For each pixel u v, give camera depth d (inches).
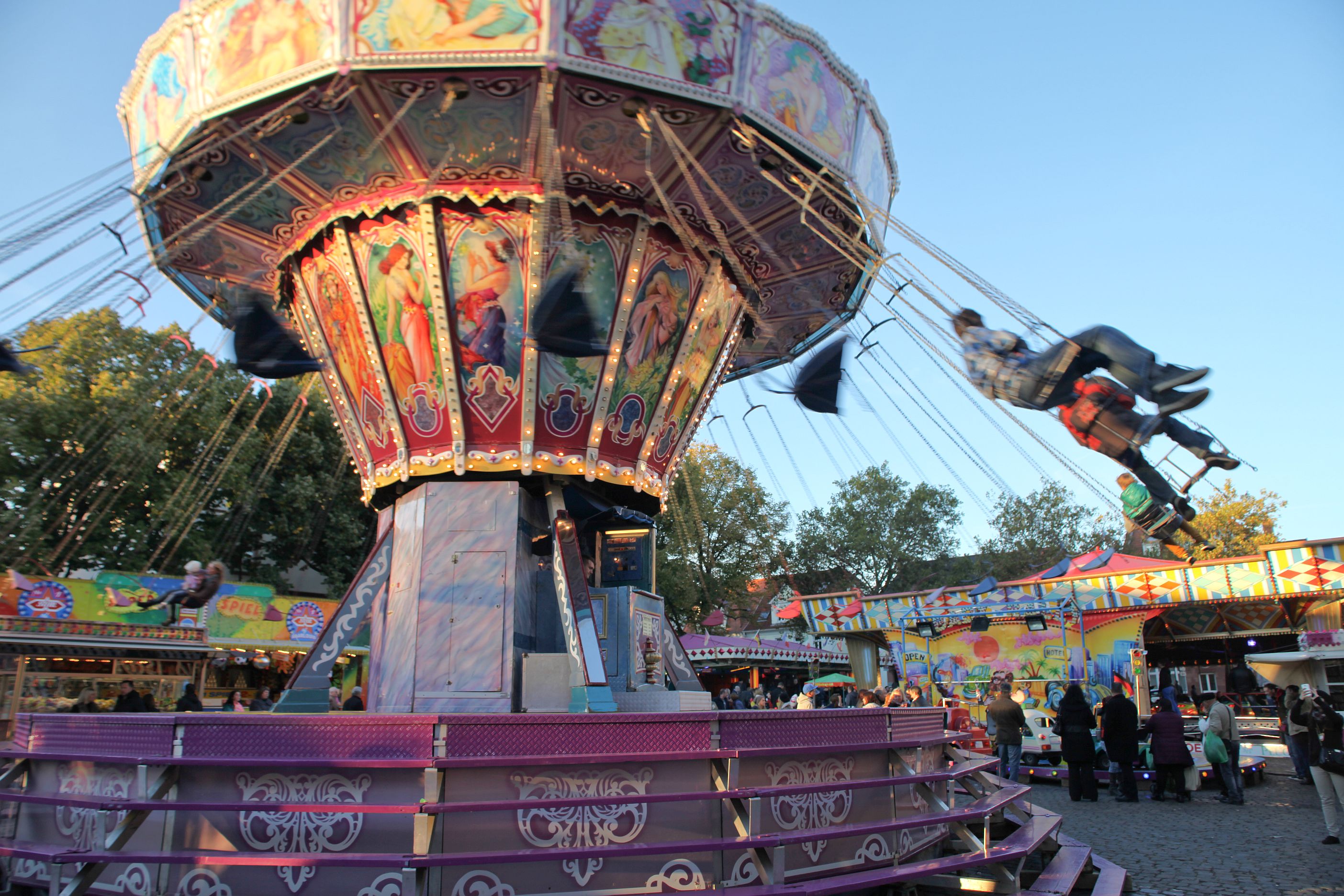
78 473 850.8
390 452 366.9
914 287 304.8
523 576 344.2
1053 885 279.6
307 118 303.1
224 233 387.2
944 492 1926.7
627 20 279.4
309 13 277.9
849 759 264.8
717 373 415.8
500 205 335.6
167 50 311.7
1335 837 370.3
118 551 912.9
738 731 234.4
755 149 321.1
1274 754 738.2
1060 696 804.6
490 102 295.9
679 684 399.5
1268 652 1063.6
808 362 404.8
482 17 272.4
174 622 816.3
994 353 278.2
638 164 330.3
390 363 356.2
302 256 379.2
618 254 349.1
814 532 1936.5
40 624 711.1
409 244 342.3
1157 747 538.3
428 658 327.3
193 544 951.0
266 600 898.7
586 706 305.0
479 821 208.5
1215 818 458.9
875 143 361.1
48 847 235.9
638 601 376.2
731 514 1421.0
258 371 373.4
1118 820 455.5
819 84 321.7
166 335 942.4
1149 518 263.7
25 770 260.1
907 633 926.4
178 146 313.0
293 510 1090.7
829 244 348.5
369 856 195.2
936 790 313.0
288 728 215.9
